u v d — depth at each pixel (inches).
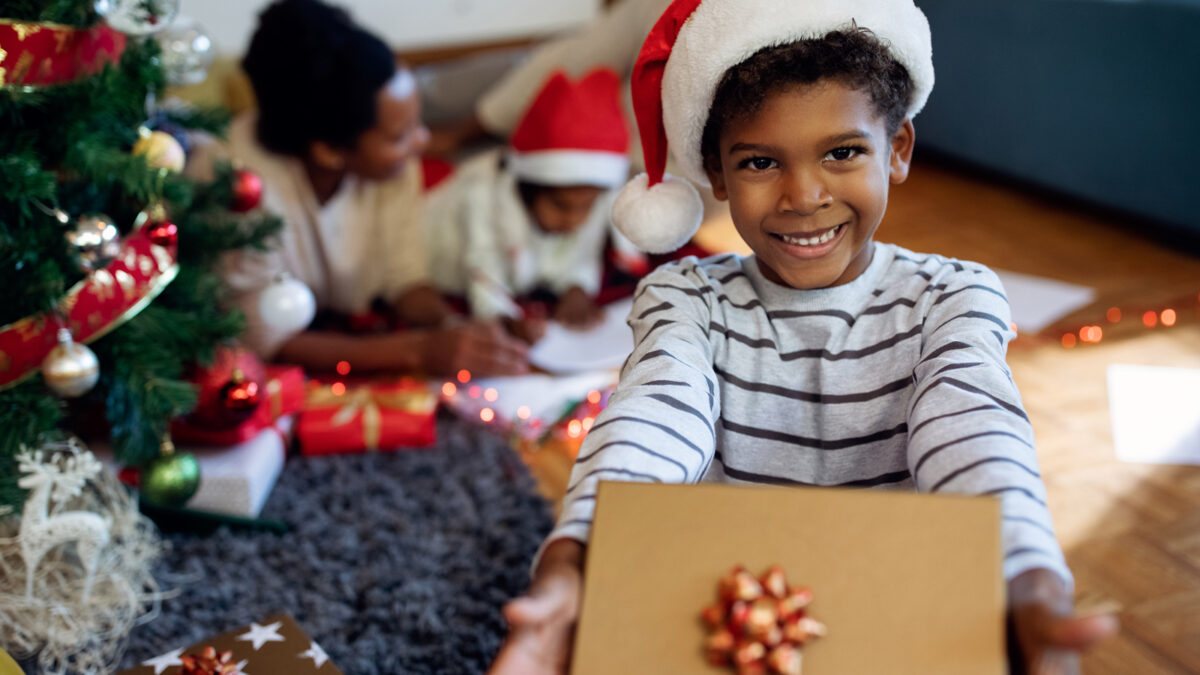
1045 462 58.9
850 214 26.4
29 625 43.9
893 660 18.3
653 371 25.8
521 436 63.4
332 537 53.9
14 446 42.8
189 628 46.9
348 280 75.4
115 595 46.1
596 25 93.5
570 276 78.7
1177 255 87.0
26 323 42.6
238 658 39.3
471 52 128.9
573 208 74.4
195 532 54.4
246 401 54.8
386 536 53.6
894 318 28.5
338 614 47.8
